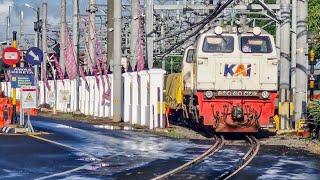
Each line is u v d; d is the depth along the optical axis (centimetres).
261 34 3859
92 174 2258
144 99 4994
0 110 4350
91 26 7169
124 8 7512
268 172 2314
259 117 3788
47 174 2256
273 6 5219
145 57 5903
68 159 2692
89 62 7350
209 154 2905
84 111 7169
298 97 3975
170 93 5450
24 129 4044
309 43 4475
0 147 3133
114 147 3197
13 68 4197
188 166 2472
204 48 3816
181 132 4200
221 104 3794
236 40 3834
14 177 2183
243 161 2628
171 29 7169
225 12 5622
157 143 3428
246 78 3797
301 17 3900
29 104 4028
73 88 7625
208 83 3781
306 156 2838
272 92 3816
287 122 4231
